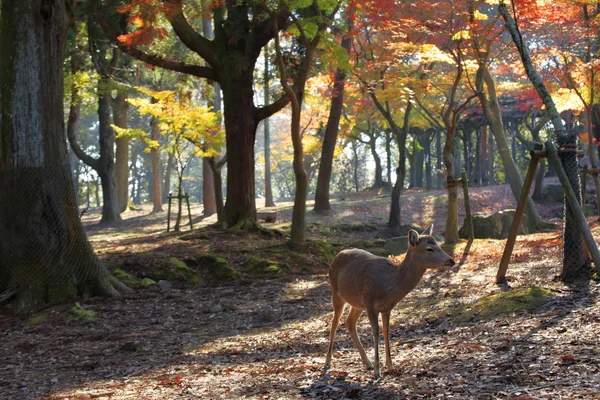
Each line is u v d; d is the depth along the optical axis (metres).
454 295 11.12
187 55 31.41
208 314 13.12
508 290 10.55
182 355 9.28
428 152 55.75
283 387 6.63
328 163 34.78
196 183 97.62
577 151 10.71
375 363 6.57
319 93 40.94
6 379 8.36
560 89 20.73
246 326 11.62
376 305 6.62
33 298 14.09
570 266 10.38
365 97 31.22
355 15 21.83
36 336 11.58
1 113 14.71
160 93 26.59
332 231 28.66
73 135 36.38
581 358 6.23
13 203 14.49
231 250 19.66
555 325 7.87
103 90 34.25
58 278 14.51
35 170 14.59
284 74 19.09
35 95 14.71
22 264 14.36
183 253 19.08
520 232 24.36
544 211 34.19
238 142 23.36
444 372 6.44
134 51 23.39
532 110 39.72
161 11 19.62
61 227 14.77
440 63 33.66
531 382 5.67
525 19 18.61
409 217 33.94
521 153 60.34
